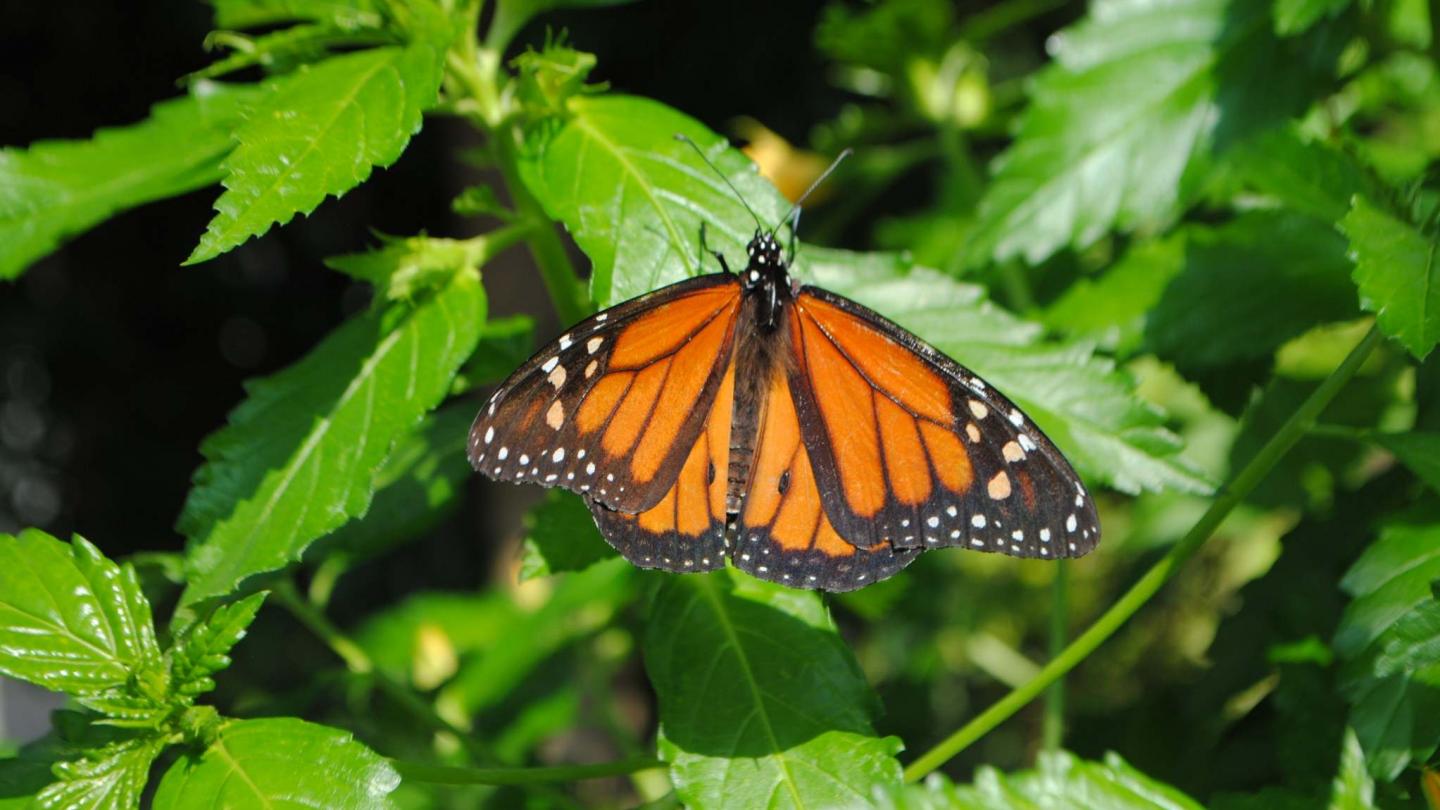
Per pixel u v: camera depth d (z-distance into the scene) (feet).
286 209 2.00
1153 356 2.24
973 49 2.44
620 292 2.05
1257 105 2.23
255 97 2.10
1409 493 2.19
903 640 2.97
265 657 3.35
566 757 3.59
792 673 2.09
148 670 2.03
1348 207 2.14
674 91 4.51
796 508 2.09
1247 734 2.25
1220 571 2.81
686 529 2.08
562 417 2.06
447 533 4.67
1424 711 2.02
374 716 2.38
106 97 4.80
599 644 2.55
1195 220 2.32
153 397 5.21
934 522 2.07
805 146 4.50
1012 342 2.15
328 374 2.10
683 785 2.06
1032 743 2.92
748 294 2.08
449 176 4.61
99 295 5.06
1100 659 2.94
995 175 2.27
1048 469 2.05
